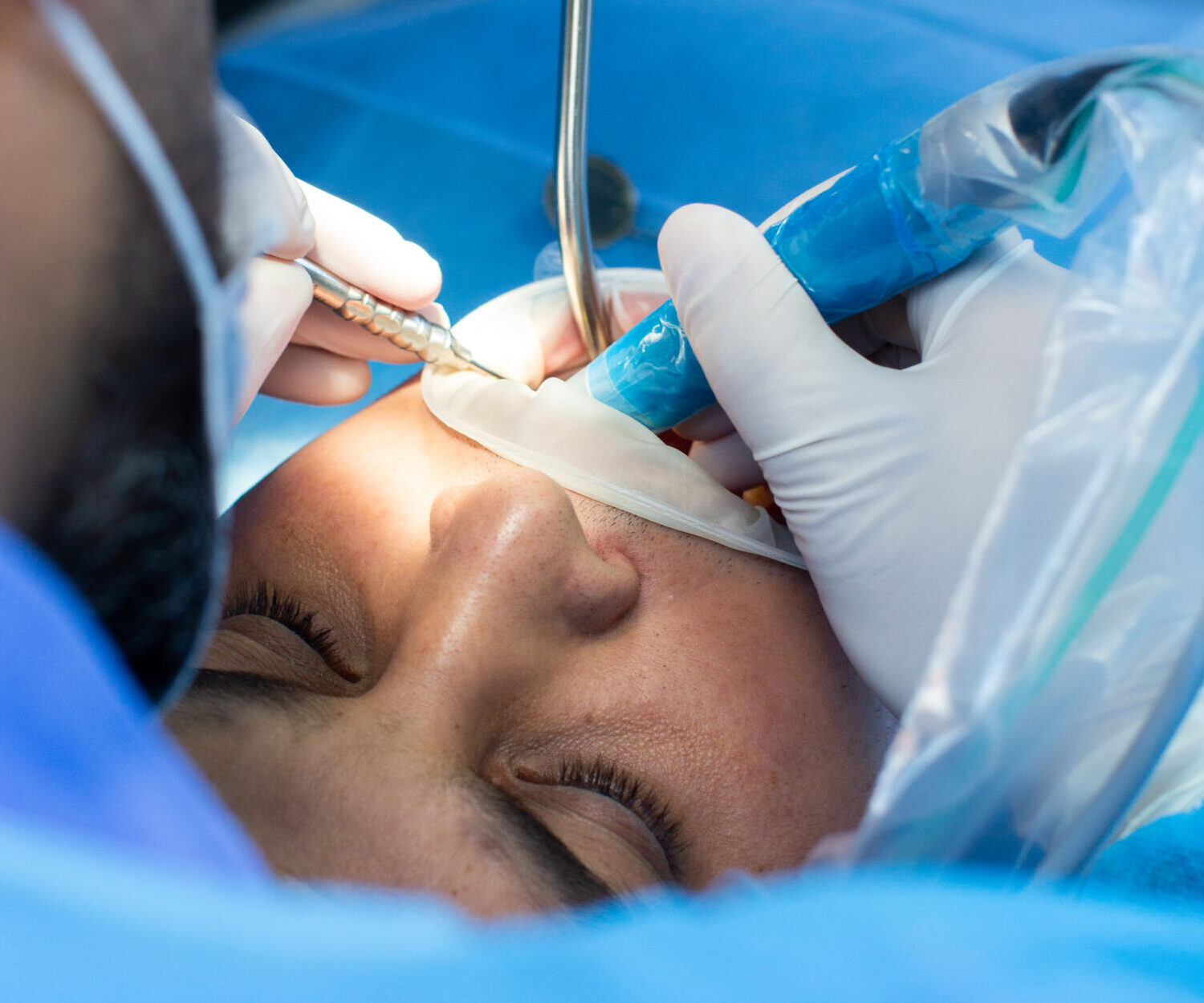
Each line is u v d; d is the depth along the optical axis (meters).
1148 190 0.49
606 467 0.73
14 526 0.31
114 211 0.30
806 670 0.69
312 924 0.20
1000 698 0.39
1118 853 0.70
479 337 0.88
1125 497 0.43
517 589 0.63
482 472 0.76
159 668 0.38
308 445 0.81
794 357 0.67
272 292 0.69
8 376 0.29
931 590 0.63
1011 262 0.69
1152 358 0.46
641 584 0.71
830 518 0.67
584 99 0.81
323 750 0.56
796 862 0.65
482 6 1.57
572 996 0.21
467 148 1.52
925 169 0.60
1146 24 1.38
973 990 0.22
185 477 0.36
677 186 1.47
